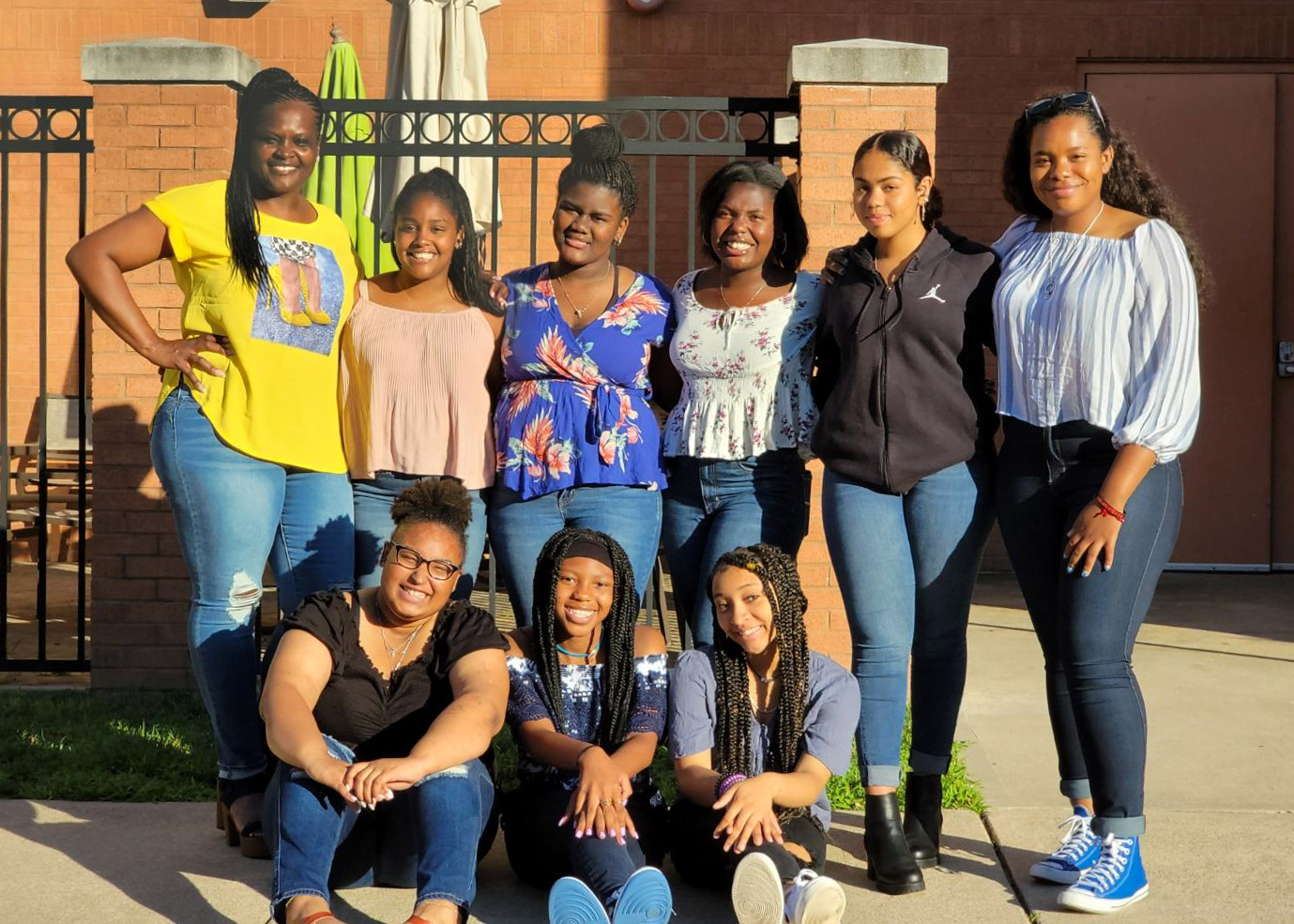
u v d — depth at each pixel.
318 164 6.65
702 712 3.62
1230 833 4.09
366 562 4.04
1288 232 8.77
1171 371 3.36
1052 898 3.62
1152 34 8.75
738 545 3.91
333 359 3.95
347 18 9.18
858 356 3.65
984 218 8.87
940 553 3.68
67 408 9.59
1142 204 3.60
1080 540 3.40
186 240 3.80
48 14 9.34
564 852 3.49
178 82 5.45
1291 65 8.73
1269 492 8.85
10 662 5.81
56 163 9.52
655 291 4.07
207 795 4.38
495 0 6.95
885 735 3.68
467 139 5.55
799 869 3.35
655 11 9.03
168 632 5.56
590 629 3.61
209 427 3.79
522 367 3.98
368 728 3.47
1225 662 6.34
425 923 3.09
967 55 8.85
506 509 4.01
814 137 5.29
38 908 3.49
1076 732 3.75
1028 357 3.52
